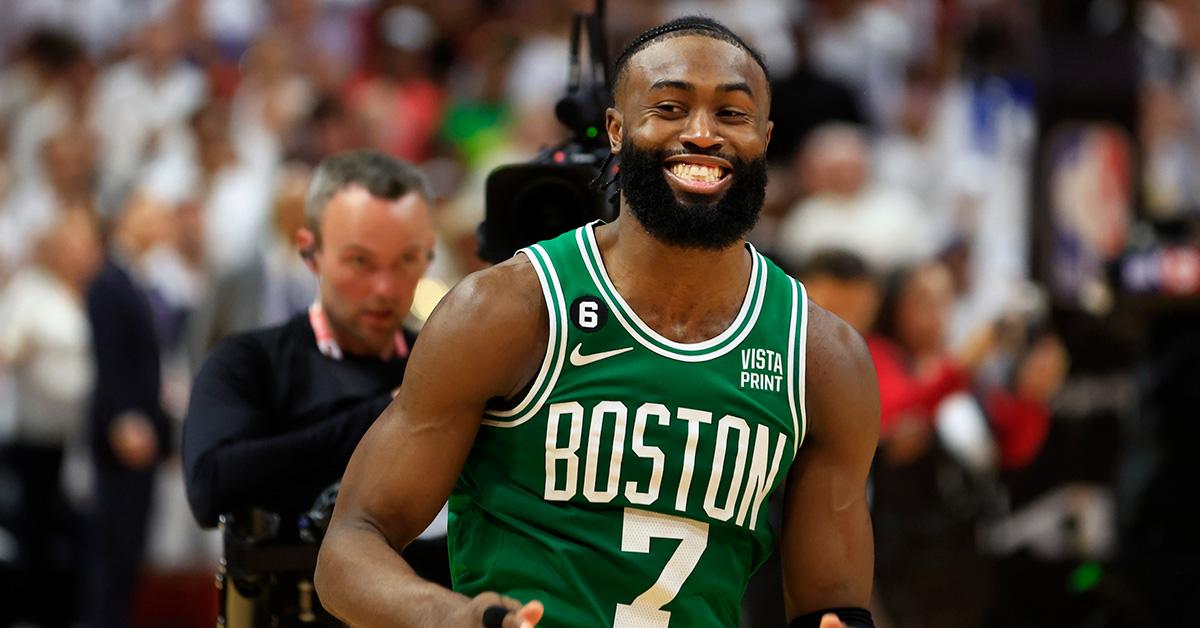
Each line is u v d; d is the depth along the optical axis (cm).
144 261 1437
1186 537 988
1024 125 1608
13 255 1638
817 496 520
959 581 1070
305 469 635
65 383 1355
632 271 498
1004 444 1123
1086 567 1025
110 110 1784
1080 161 1302
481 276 501
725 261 499
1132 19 1328
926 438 1072
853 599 519
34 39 1828
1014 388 1130
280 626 614
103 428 1287
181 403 1377
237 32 1884
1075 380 1127
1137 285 995
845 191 1497
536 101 1658
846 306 1070
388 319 675
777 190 1548
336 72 1808
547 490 496
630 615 492
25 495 1316
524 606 452
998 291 1523
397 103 1777
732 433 496
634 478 491
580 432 491
